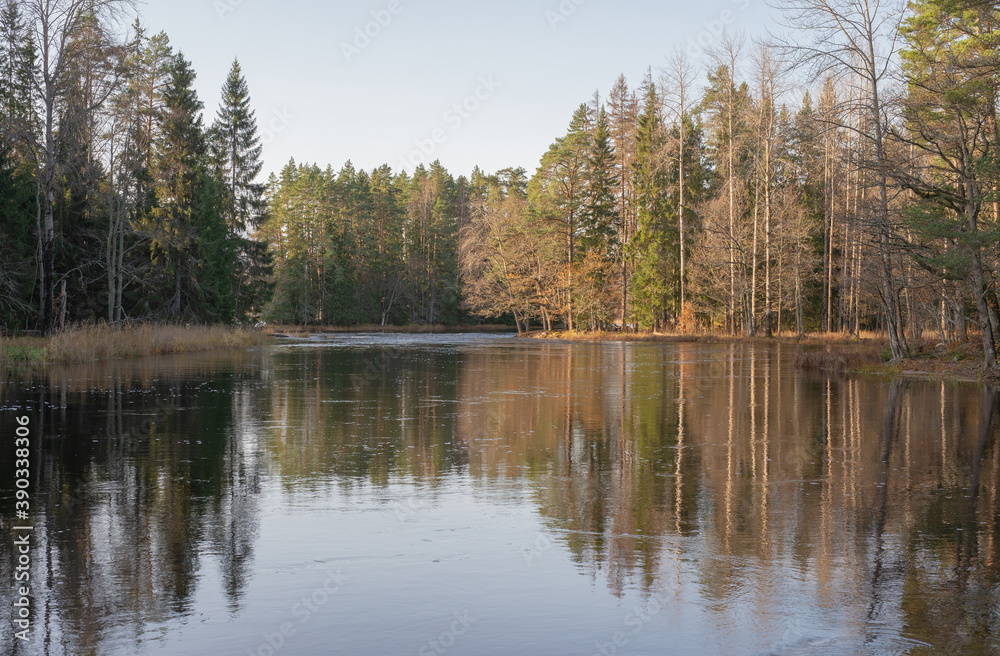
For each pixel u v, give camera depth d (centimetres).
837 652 492
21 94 3375
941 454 1170
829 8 2725
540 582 617
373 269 9825
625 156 7056
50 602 570
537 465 1087
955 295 2941
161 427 1415
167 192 4988
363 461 1112
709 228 5222
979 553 689
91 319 4300
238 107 6344
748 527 773
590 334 6016
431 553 689
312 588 602
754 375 2623
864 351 3247
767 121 4759
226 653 486
